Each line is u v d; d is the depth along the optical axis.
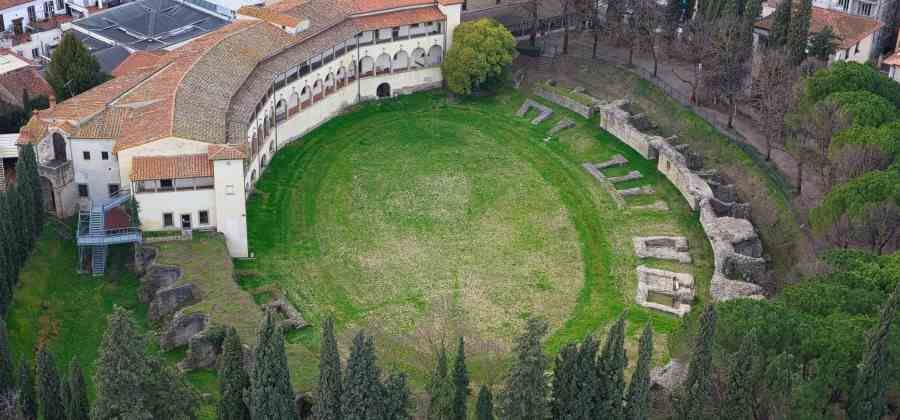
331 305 128.38
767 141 153.38
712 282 128.25
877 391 94.00
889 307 92.06
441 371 94.94
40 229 134.12
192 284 124.25
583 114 174.00
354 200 151.25
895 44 193.25
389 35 179.25
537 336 93.25
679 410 97.81
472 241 143.00
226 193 132.75
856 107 139.50
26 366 101.81
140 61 168.38
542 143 169.00
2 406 100.69
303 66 164.75
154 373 93.44
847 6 190.75
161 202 132.62
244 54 155.62
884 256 115.81
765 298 116.94
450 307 128.38
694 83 171.88
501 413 95.19
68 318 124.50
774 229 143.38
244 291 124.56
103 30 185.25
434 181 157.12
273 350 93.75
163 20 188.00
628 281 133.75
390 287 132.62
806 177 151.00
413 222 146.75
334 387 94.62
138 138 133.62
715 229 138.50
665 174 157.25
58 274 130.38
